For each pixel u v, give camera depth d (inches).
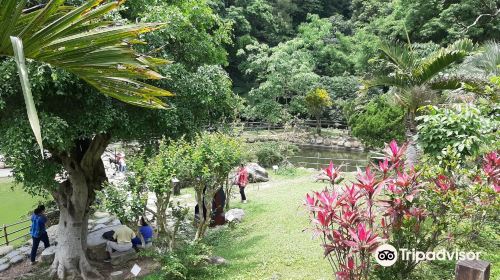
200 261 273.1
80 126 253.8
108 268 317.1
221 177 308.7
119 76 95.0
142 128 286.5
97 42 85.3
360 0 1433.3
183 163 278.2
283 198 450.6
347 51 1290.6
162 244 289.6
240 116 1115.3
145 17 277.7
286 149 797.9
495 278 168.2
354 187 157.2
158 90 101.3
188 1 346.3
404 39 1040.8
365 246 140.9
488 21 796.0
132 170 277.4
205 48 343.9
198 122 325.4
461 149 198.5
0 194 605.0
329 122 1162.6
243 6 1342.3
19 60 64.5
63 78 214.5
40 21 79.8
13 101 236.8
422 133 220.5
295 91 1121.4
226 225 382.9
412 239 174.9
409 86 316.8
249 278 240.4
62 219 313.6
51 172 263.7
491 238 215.0
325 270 232.5
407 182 164.9
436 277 178.5
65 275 303.9
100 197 268.7
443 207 175.6
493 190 172.4
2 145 230.8
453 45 311.0
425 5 930.7
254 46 1143.6
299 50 1200.8
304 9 1556.3
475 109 211.0
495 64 344.2
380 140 574.6
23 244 402.3
